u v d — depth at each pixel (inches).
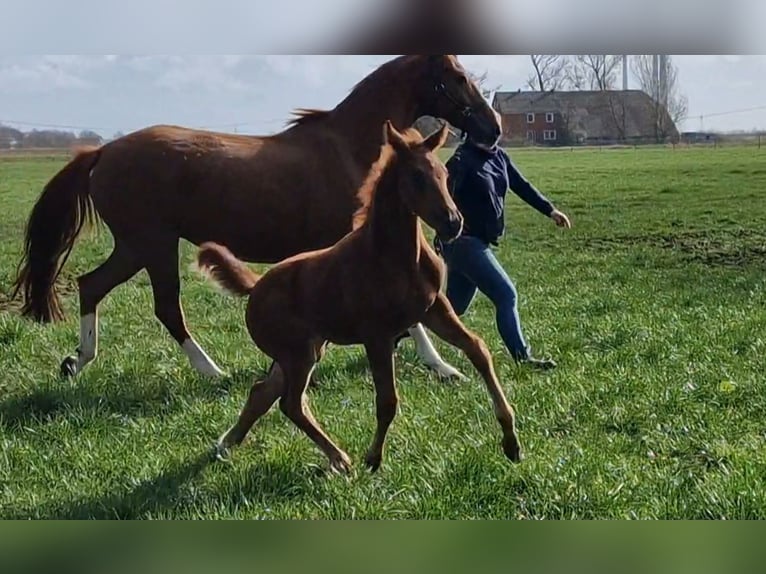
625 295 454.0
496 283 309.7
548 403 260.5
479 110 309.6
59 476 221.8
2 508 202.2
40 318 314.2
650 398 261.6
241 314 421.7
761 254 637.9
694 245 692.7
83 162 305.6
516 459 216.1
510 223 832.9
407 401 266.5
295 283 221.0
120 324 384.2
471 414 255.4
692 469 215.8
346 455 220.8
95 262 604.1
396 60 308.8
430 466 212.2
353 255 215.3
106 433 249.9
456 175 306.8
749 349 319.0
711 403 260.5
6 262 586.2
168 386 288.7
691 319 374.9
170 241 301.7
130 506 200.7
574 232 775.7
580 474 206.1
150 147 297.6
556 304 429.7
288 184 300.4
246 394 281.7
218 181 296.4
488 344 348.2
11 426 258.5
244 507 199.9
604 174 1163.3
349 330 218.5
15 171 1141.7
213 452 228.8
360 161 307.0
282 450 225.1
